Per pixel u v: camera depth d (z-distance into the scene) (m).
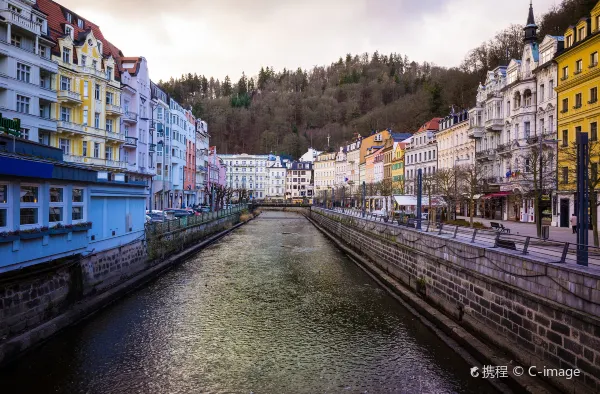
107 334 16.17
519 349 12.20
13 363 12.89
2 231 12.96
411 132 106.38
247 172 167.25
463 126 62.53
